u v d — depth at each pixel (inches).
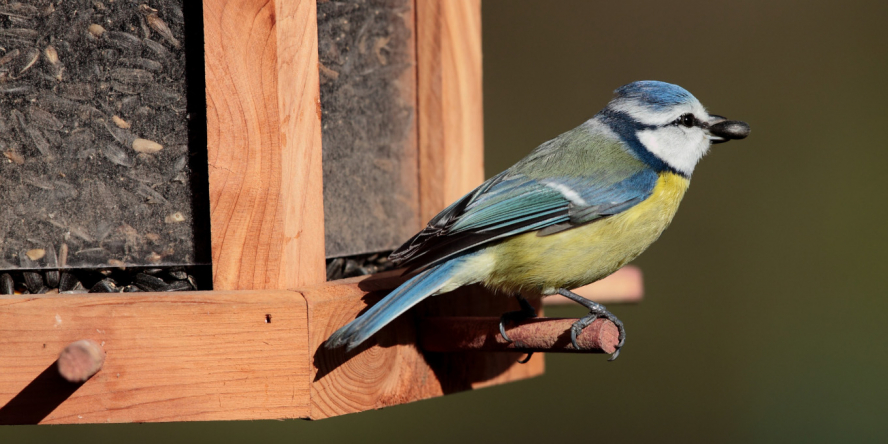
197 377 254.8
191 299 255.8
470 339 300.4
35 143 289.6
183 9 280.4
